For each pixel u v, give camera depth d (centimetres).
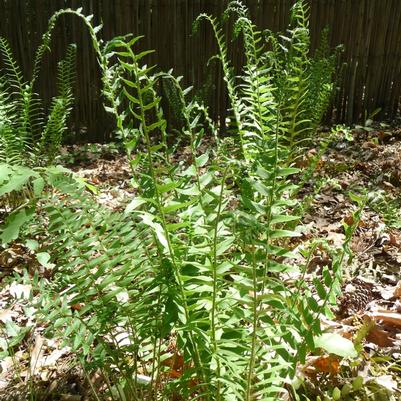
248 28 195
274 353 160
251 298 127
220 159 227
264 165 135
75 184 157
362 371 177
